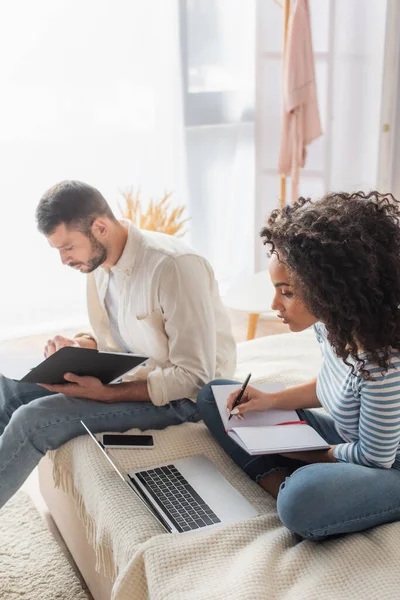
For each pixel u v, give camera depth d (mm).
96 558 1654
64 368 1807
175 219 3641
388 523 1492
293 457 1671
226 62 3709
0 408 1988
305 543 1442
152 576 1366
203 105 3709
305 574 1359
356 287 1392
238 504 1602
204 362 1895
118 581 1415
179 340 1874
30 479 2371
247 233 4020
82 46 3373
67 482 1809
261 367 2219
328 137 3756
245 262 4066
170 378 1870
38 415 1800
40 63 3314
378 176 3869
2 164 3365
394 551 1394
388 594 1284
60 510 1983
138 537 1465
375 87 3744
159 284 1854
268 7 3576
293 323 1561
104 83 3461
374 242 1433
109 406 1867
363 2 3650
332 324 1429
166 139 3668
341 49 3732
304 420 1791
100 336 2105
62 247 1857
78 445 1791
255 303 2902
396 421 1442
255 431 1657
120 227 1910
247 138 3871
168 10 3498
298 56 3391
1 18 3203
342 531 1446
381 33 3645
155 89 3580
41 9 3258
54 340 2029
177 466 1729
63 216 1811
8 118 3318
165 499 1598
